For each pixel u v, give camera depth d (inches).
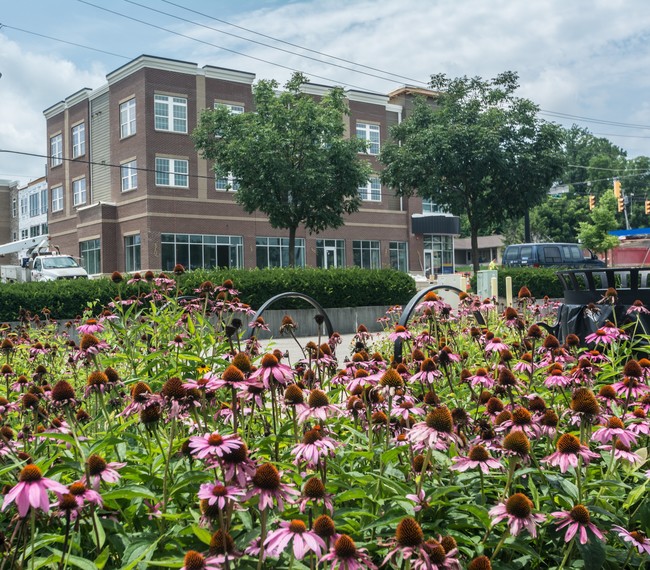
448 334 245.3
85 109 1872.5
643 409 147.3
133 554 99.6
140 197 1641.2
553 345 194.4
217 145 1402.6
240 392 120.3
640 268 258.2
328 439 110.1
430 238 2180.1
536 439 135.1
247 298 826.2
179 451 122.6
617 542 121.0
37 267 1416.1
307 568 96.5
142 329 238.7
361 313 906.7
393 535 110.3
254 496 100.4
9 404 153.8
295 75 1416.1
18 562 94.8
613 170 4215.1
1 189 2979.8
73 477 126.7
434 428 109.3
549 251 1542.8
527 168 1389.0
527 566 117.9
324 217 1409.9
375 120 2052.2
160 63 1642.5
